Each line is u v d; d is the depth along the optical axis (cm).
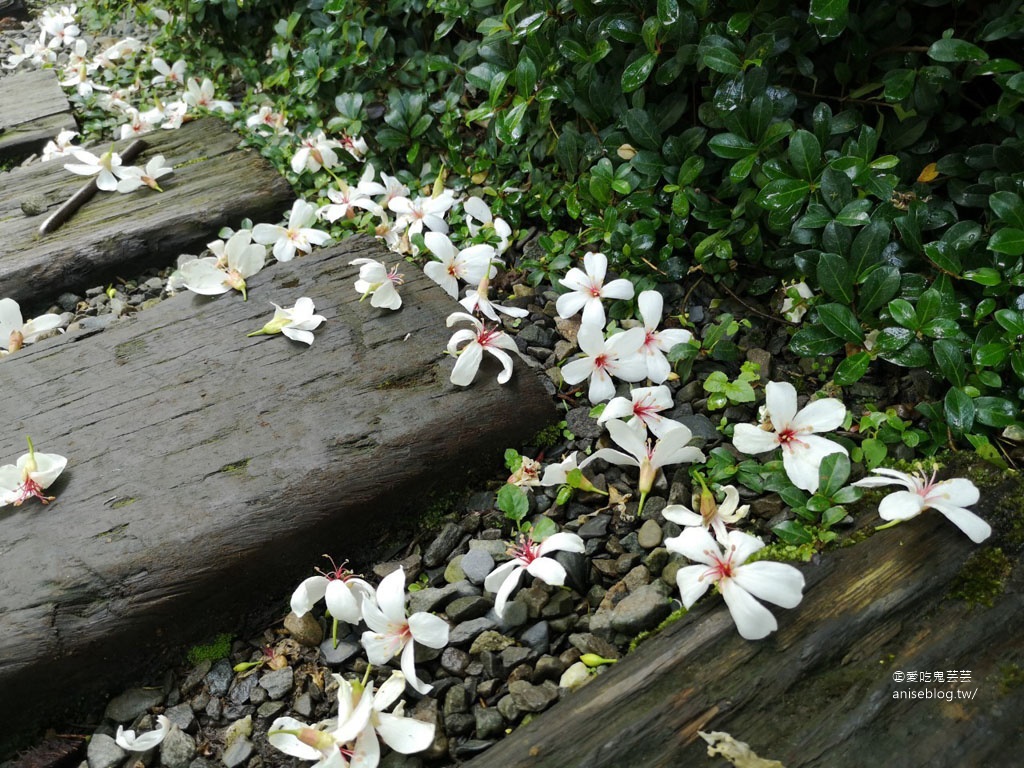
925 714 30
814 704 31
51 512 40
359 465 41
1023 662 31
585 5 51
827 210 45
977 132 49
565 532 40
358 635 39
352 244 55
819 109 46
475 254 51
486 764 31
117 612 37
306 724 37
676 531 40
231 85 86
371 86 68
